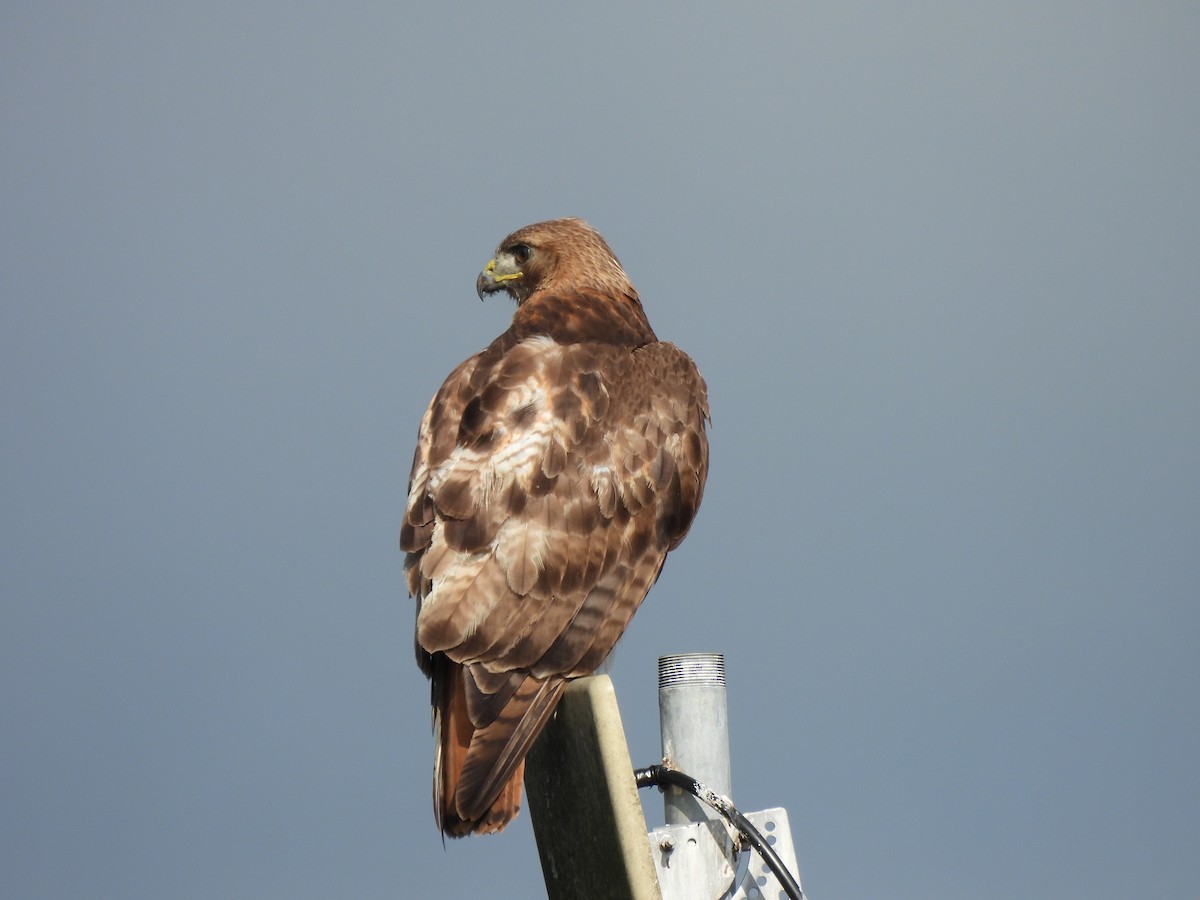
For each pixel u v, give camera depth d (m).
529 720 8.77
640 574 9.84
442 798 8.58
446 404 10.15
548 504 9.54
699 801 9.76
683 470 10.38
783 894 9.60
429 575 9.13
